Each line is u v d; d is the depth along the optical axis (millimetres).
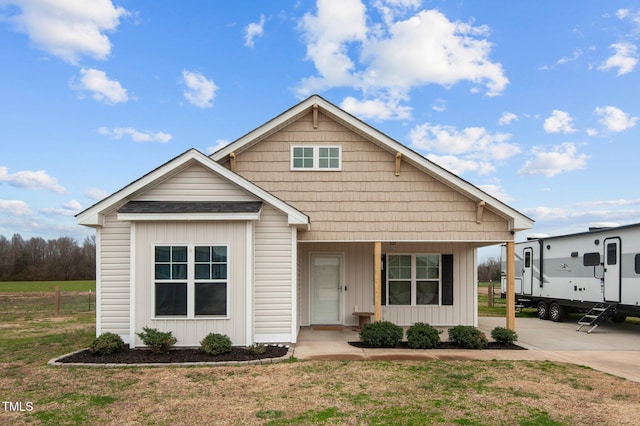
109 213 10305
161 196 10492
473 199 11891
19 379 7641
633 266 13039
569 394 6844
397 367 8516
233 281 9930
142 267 9844
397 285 14172
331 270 14062
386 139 11742
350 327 13625
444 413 5949
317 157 12055
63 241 55781
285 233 10555
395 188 11961
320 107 11930
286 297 10477
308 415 5863
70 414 5922
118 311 10125
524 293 19094
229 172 10352
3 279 51438
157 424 5574
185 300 9852
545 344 11344
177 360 8820
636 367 8773
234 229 9992
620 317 16031
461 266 14312
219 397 6629
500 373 8125
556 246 16844
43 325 15195
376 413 5938
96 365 8477
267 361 8820
